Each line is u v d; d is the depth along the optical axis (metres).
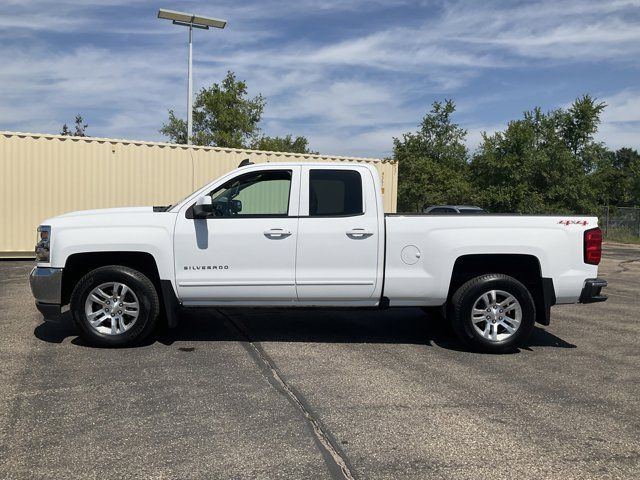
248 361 5.62
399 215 6.09
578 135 34.50
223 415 4.23
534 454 3.68
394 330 7.16
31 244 13.38
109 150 13.98
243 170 6.08
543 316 6.18
